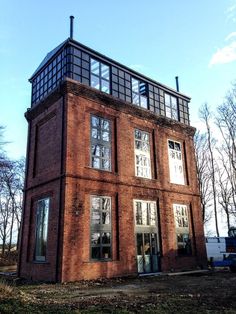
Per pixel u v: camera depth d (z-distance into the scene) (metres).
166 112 25.14
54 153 18.64
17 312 8.21
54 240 16.72
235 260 21.75
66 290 13.09
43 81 21.88
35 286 14.52
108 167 19.56
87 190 17.84
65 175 17.03
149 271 19.91
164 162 23.31
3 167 29.16
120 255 18.31
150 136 23.03
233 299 10.45
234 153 35.62
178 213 23.30
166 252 21.16
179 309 8.96
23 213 20.75
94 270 16.89
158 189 22.08
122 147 20.56
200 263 23.38
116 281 16.05
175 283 15.20
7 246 45.62
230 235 25.41
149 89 24.12
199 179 38.31
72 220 16.62
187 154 25.61
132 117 21.91
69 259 15.98
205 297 10.93
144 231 20.39
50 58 20.98
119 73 22.12
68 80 18.44
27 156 21.72
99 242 17.64
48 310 8.56
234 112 36.00
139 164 21.58
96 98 19.83
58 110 19.03
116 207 19.12
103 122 20.08
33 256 18.78
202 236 24.42
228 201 37.09
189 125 26.50
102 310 8.70
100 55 20.91
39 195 19.33
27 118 22.31
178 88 27.48
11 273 22.81
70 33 20.06
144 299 10.63
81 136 18.42
